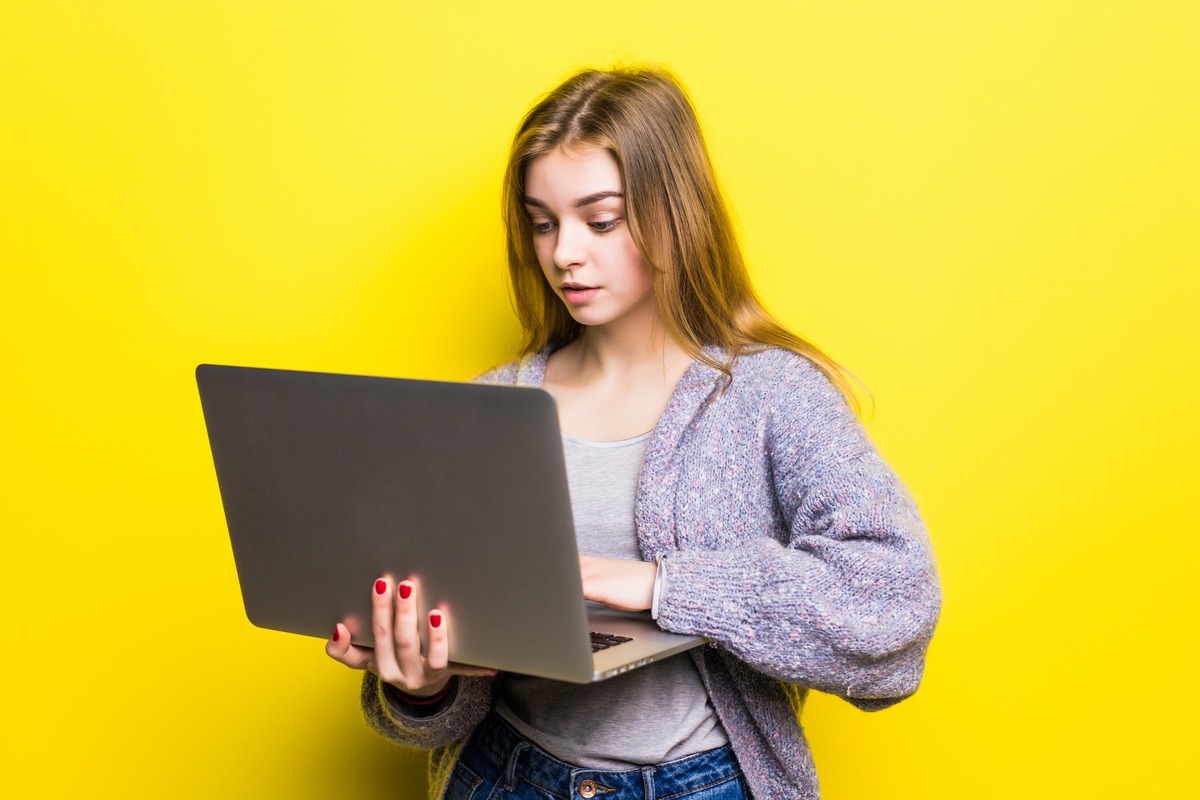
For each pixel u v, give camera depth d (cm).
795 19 156
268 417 108
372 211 163
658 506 121
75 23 163
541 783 123
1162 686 163
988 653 163
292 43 162
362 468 104
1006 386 159
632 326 133
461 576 101
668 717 122
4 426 168
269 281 165
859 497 113
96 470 168
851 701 127
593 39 158
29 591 169
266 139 163
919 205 157
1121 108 155
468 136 161
